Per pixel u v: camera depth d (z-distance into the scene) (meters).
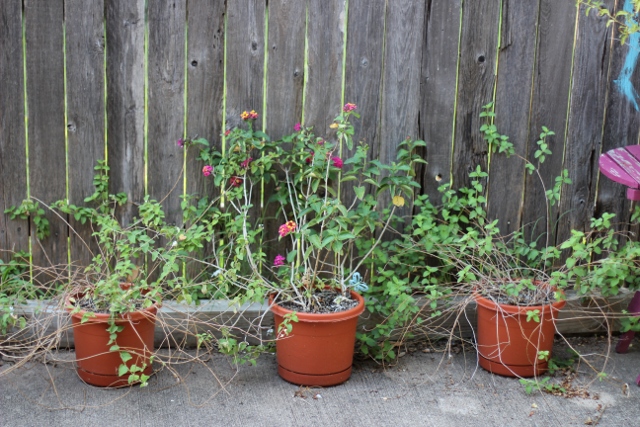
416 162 3.47
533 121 3.50
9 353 3.17
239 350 3.07
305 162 3.24
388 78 3.37
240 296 3.07
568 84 3.49
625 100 3.53
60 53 3.17
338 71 3.34
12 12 3.11
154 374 3.06
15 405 2.77
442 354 3.35
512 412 2.82
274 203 3.42
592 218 3.38
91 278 3.35
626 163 3.05
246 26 3.25
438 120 3.45
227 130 3.32
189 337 3.33
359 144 3.40
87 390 2.91
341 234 2.99
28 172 3.26
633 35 3.46
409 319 3.35
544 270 3.45
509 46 3.42
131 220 3.36
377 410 2.82
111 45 3.19
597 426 2.72
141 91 3.25
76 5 3.13
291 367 2.99
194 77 3.26
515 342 3.04
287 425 2.69
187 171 3.35
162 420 2.70
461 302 3.22
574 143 3.54
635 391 3.01
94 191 3.31
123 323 2.83
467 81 3.43
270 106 3.33
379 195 3.47
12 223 3.30
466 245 3.21
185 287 3.02
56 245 3.36
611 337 3.61
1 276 3.27
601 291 3.30
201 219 3.38
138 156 3.31
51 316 2.96
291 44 3.29
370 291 3.33
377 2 3.30
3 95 3.17
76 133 3.25
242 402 2.85
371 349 3.29
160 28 3.20
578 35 3.45
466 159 3.50
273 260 3.46
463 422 2.74
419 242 3.34
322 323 2.88
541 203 3.58
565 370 3.18
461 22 3.37
